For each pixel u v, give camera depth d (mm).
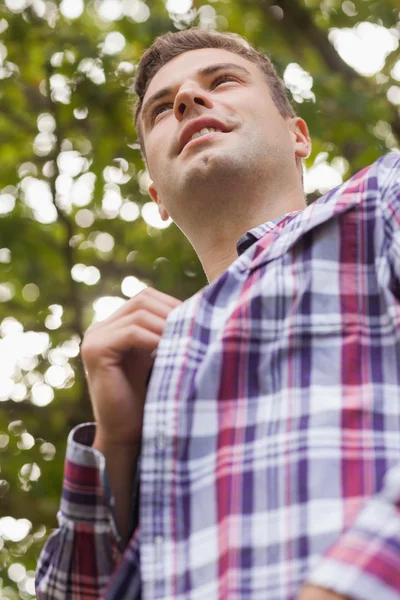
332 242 1623
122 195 6348
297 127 2754
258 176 2232
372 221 1625
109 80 6004
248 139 2254
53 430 6133
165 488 1456
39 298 6570
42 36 6355
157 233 6512
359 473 1347
